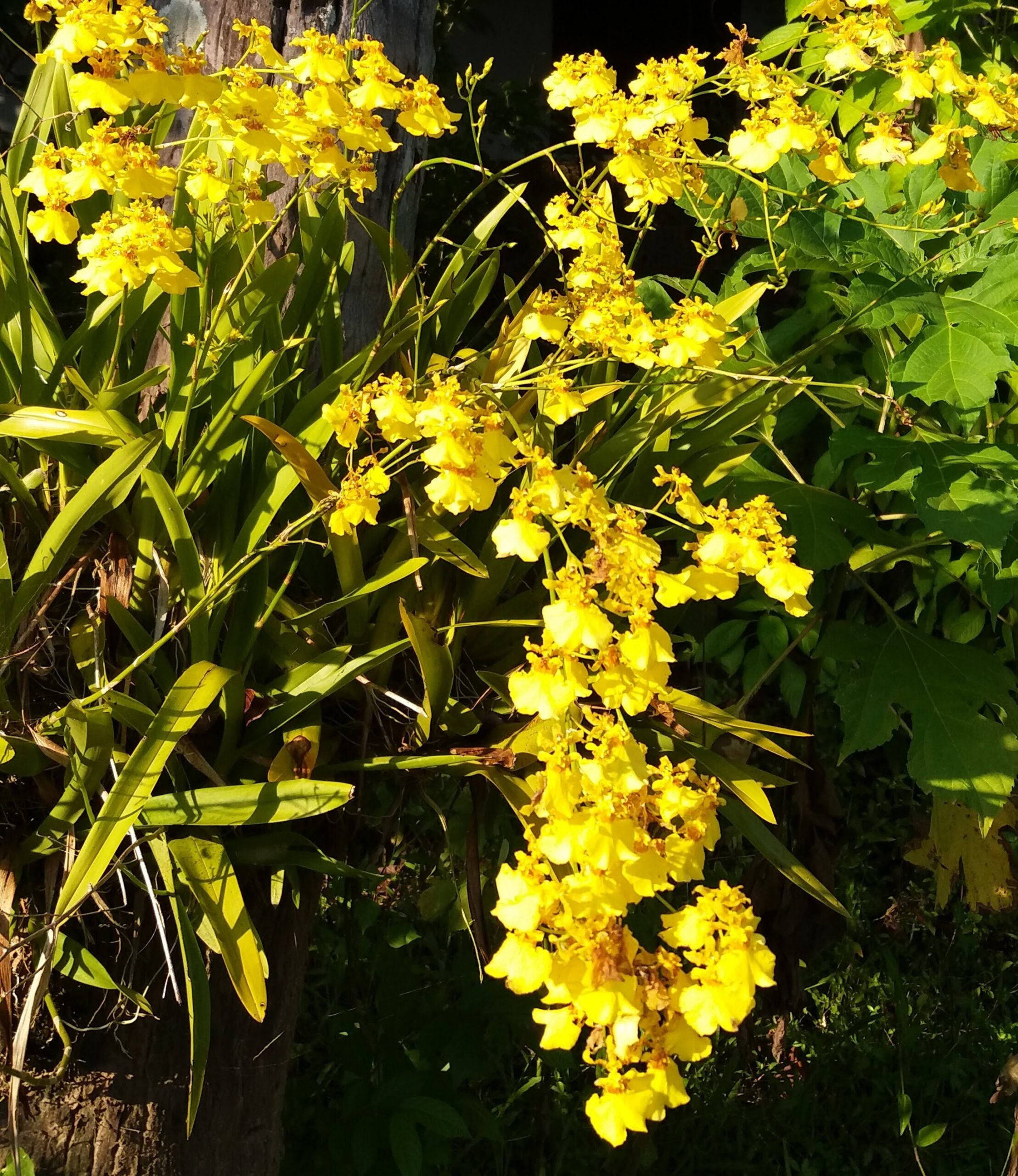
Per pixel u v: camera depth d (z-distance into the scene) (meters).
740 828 0.92
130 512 0.89
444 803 1.06
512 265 2.41
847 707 1.07
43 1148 0.88
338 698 0.90
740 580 1.26
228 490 0.90
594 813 0.71
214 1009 0.92
